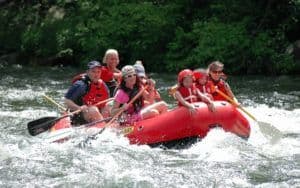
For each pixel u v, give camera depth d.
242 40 26.47
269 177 10.77
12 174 11.05
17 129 15.39
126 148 12.82
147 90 14.52
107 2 31.00
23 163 11.75
